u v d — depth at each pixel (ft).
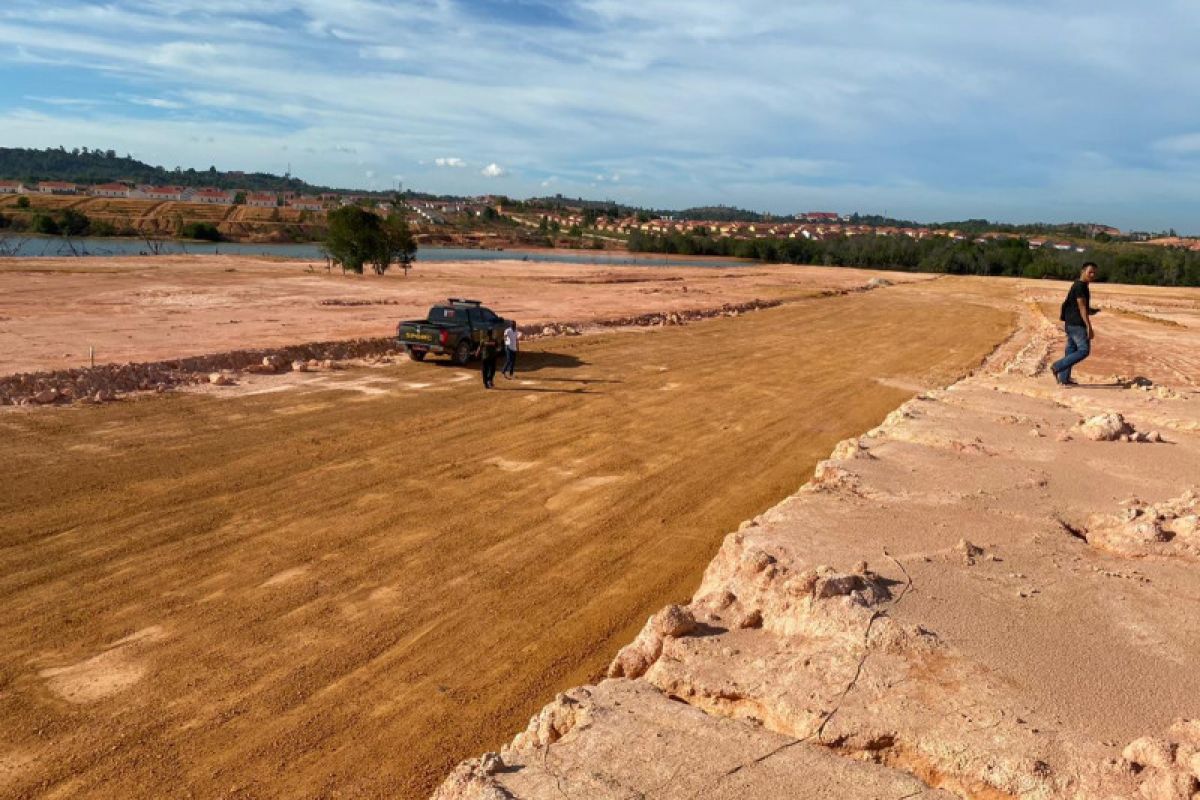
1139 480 30.01
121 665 21.68
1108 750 13.05
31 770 17.48
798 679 15.31
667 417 53.88
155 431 43.37
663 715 14.83
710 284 206.90
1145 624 17.76
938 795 12.40
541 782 12.96
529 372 68.39
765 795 12.41
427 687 21.29
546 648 23.50
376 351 74.18
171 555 28.50
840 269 392.27
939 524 24.20
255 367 62.03
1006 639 16.78
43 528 29.94
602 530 33.12
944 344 100.73
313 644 23.18
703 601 20.43
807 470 43.09
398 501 35.22
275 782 17.43
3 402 46.78
